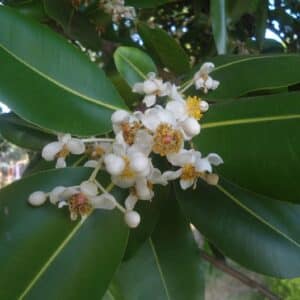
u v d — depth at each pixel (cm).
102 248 16
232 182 16
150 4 29
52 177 16
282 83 20
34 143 24
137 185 16
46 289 15
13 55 17
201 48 42
